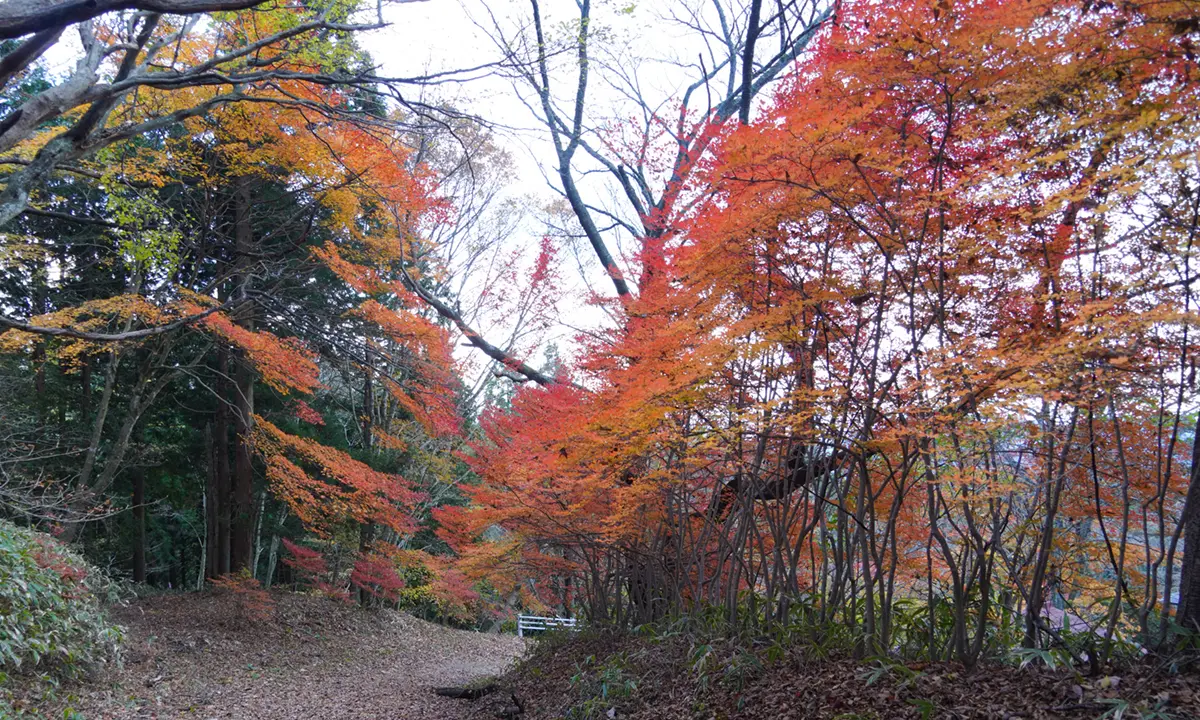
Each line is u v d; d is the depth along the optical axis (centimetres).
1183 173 371
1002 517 592
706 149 712
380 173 1025
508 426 1025
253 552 2042
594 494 805
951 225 497
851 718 456
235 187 1365
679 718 598
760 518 823
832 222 540
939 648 557
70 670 844
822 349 614
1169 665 429
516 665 1231
